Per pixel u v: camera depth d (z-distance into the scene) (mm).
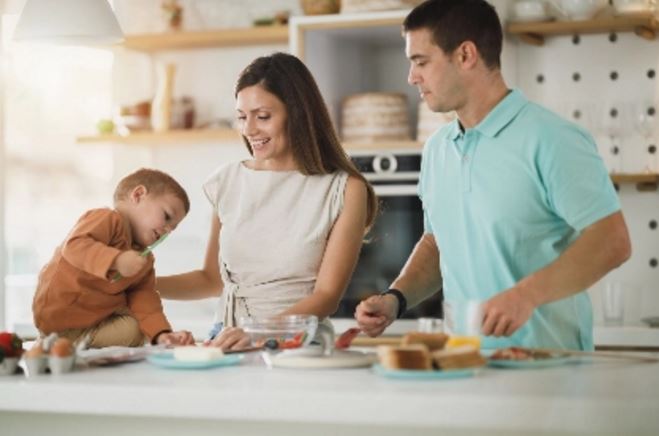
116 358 2322
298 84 2832
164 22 4891
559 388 1926
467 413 1830
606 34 4504
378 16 4344
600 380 2023
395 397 1859
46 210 5402
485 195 2643
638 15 4262
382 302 2635
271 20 4754
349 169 2883
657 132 4449
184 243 5031
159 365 2270
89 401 2027
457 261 2742
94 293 2795
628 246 2492
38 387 2057
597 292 4504
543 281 2367
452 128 2781
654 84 4465
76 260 2658
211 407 1957
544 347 2629
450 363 2053
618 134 4293
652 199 4465
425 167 2854
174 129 4906
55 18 3312
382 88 4750
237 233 2893
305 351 2295
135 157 5164
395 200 4379
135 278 2848
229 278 2920
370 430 2051
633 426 1784
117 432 2168
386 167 4379
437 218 2781
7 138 5395
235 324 2877
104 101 5297
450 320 2229
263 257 2857
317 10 4488
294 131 2838
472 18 2617
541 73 4590
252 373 2170
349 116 4480
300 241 2834
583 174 2502
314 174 2859
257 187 2889
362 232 2857
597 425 1790
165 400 1982
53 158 5387
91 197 5340
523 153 2582
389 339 4215
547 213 2607
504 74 4449
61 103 5348
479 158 2656
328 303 2734
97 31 3330
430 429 2025
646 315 4465
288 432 2084
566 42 4555
